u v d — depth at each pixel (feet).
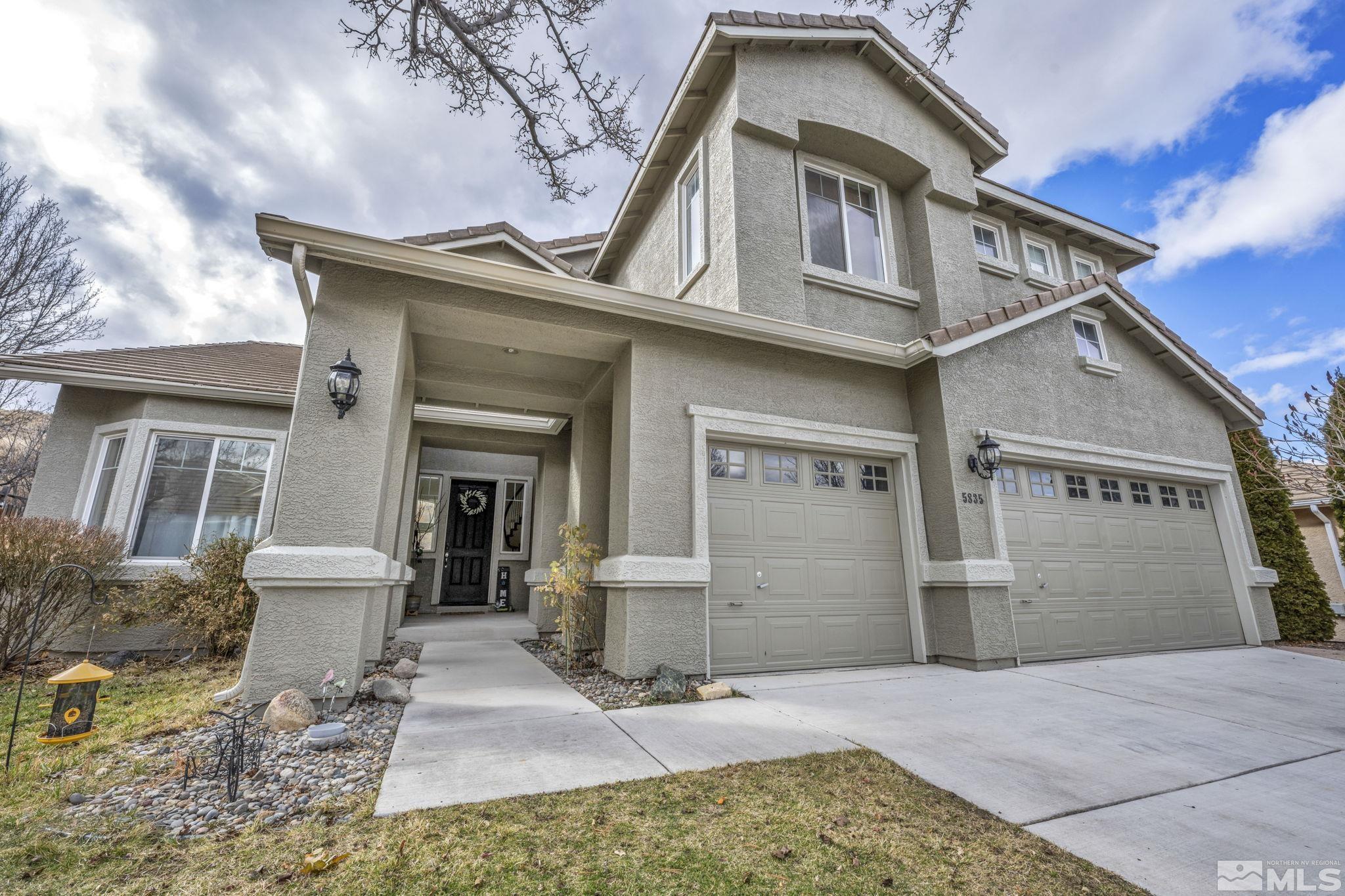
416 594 37.81
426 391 25.23
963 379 23.53
